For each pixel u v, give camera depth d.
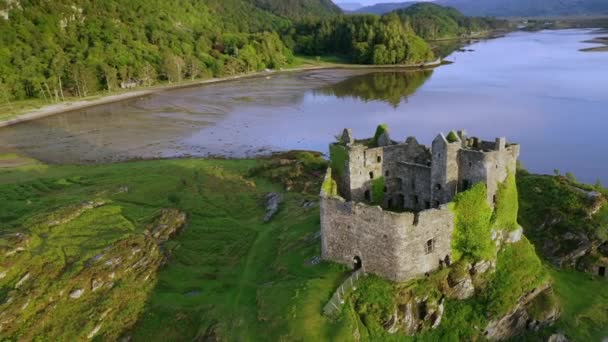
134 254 59.28
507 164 54.38
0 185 91.56
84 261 56.31
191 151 123.06
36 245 58.91
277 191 84.62
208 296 54.09
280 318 46.00
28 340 47.41
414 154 62.56
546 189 72.94
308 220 67.56
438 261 50.91
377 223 48.22
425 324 48.75
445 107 152.88
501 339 51.81
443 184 55.19
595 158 101.62
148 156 119.44
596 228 65.19
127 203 78.56
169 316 51.81
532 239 67.75
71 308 51.22
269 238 65.62
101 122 157.88
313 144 125.88
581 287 60.62
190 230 69.44
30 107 178.50
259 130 141.62
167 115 166.12
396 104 163.88
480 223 51.81
